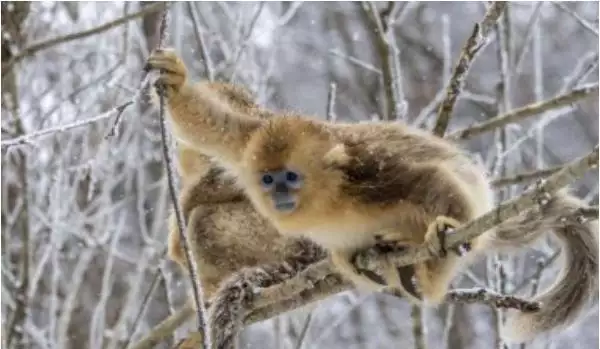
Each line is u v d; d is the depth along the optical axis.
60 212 13.05
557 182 6.07
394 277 7.66
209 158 9.59
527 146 15.26
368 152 7.69
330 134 7.88
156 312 14.55
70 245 14.80
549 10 23.81
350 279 8.06
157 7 11.51
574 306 8.63
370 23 11.77
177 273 14.62
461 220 7.26
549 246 13.13
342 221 7.70
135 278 13.00
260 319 8.95
